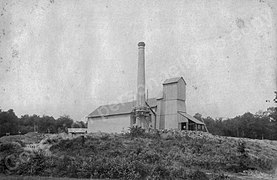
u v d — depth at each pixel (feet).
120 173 53.47
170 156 70.38
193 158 69.31
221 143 90.07
